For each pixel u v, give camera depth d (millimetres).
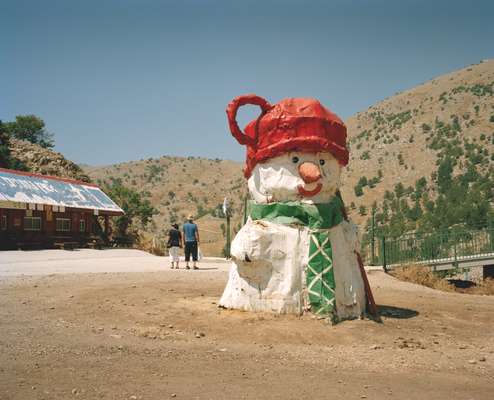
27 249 28969
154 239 37781
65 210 31297
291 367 6422
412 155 153375
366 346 7547
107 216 36688
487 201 100250
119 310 9633
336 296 8914
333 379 5961
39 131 64875
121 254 29859
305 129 9070
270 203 9273
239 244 8953
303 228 9016
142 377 5770
